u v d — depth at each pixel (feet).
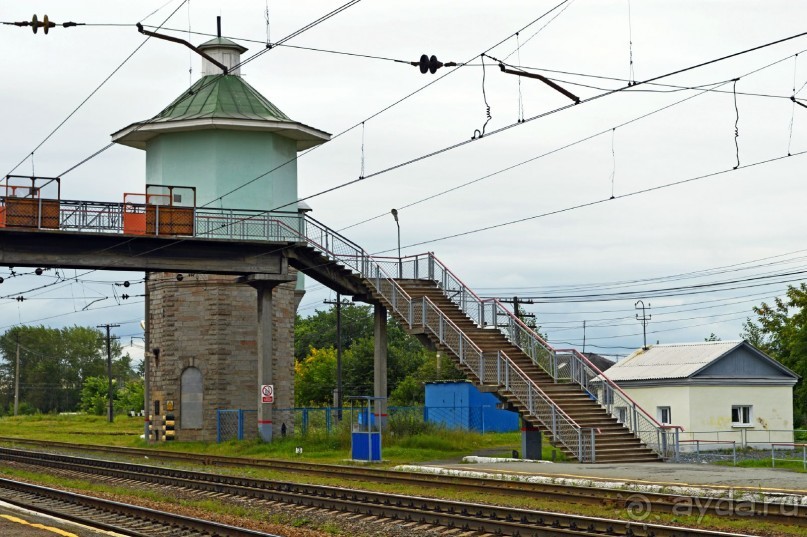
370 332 365.61
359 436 108.99
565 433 106.63
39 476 96.37
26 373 550.36
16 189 122.42
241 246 133.39
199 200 151.53
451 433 133.49
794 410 202.08
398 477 87.35
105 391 433.89
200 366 151.23
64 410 552.00
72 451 143.13
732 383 158.61
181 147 153.38
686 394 155.22
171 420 152.15
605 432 108.88
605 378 113.80
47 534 53.26
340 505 68.69
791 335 206.28
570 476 84.48
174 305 153.69
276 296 155.53
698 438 154.10
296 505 71.56
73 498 73.00
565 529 55.67
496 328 124.06
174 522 60.64
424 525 60.64
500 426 197.26
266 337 135.23
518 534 55.36
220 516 65.87
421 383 269.03
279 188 155.94
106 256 127.13
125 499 76.59
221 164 151.84
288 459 117.91
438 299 129.70
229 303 151.64
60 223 123.85
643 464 100.99
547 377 117.29
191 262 131.34
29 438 187.73
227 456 119.24
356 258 131.95
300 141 160.56
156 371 155.74
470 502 69.05
